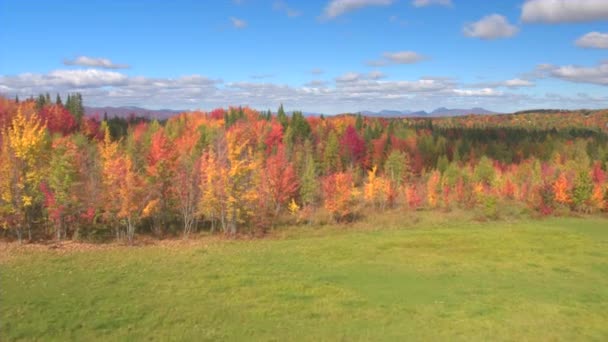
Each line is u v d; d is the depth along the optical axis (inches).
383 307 1102.4
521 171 4301.2
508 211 2989.7
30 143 1865.2
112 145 2384.4
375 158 4699.8
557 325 992.9
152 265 1502.2
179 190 2190.0
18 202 1839.3
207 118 6171.3
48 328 911.7
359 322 996.6
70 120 4220.0
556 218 2829.7
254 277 1362.0
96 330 910.4
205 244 1966.0
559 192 3058.6
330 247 1902.1
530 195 3270.2
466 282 1347.2
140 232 2180.1
